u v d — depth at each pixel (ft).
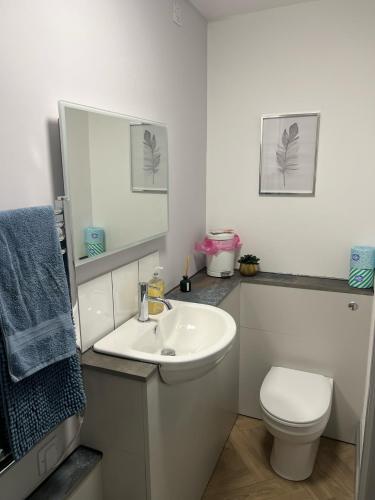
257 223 7.89
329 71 6.87
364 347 6.93
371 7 6.44
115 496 4.64
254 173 7.73
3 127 3.30
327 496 6.11
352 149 6.95
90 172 4.28
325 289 7.00
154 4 5.57
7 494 3.65
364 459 5.06
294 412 6.02
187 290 6.77
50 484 4.09
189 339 5.70
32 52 3.52
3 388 2.97
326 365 7.29
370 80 6.65
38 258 3.24
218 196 8.12
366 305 6.76
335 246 7.39
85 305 4.49
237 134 7.73
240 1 6.73
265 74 7.31
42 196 3.76
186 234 7.36
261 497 6.12
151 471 4.35
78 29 4.08
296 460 6.32
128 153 5.03
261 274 7.90
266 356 7.73
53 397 3.50
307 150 7.23
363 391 7.10
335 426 7.42
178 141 6.69
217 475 6.56
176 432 4.95
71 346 3.56
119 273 5.11
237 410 8.14
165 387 4.49
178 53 6.44
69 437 4.41
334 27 6.71
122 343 4.62
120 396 4.19
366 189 7.00
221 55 7.57
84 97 4.24
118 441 4.38
